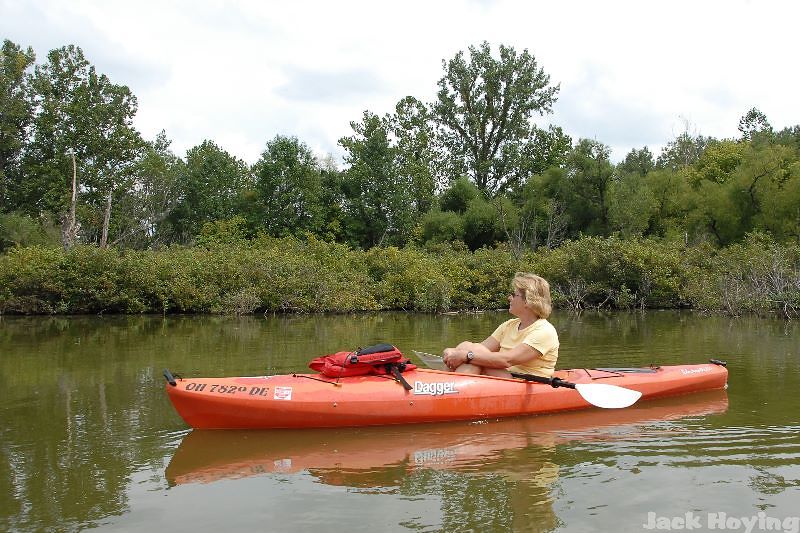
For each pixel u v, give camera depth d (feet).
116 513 11.64
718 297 58.03
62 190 111.34
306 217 122.72
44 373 25.61
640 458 14.49
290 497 12.34
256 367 26.84
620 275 66.13
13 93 116.16
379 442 15.94
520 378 19.31
